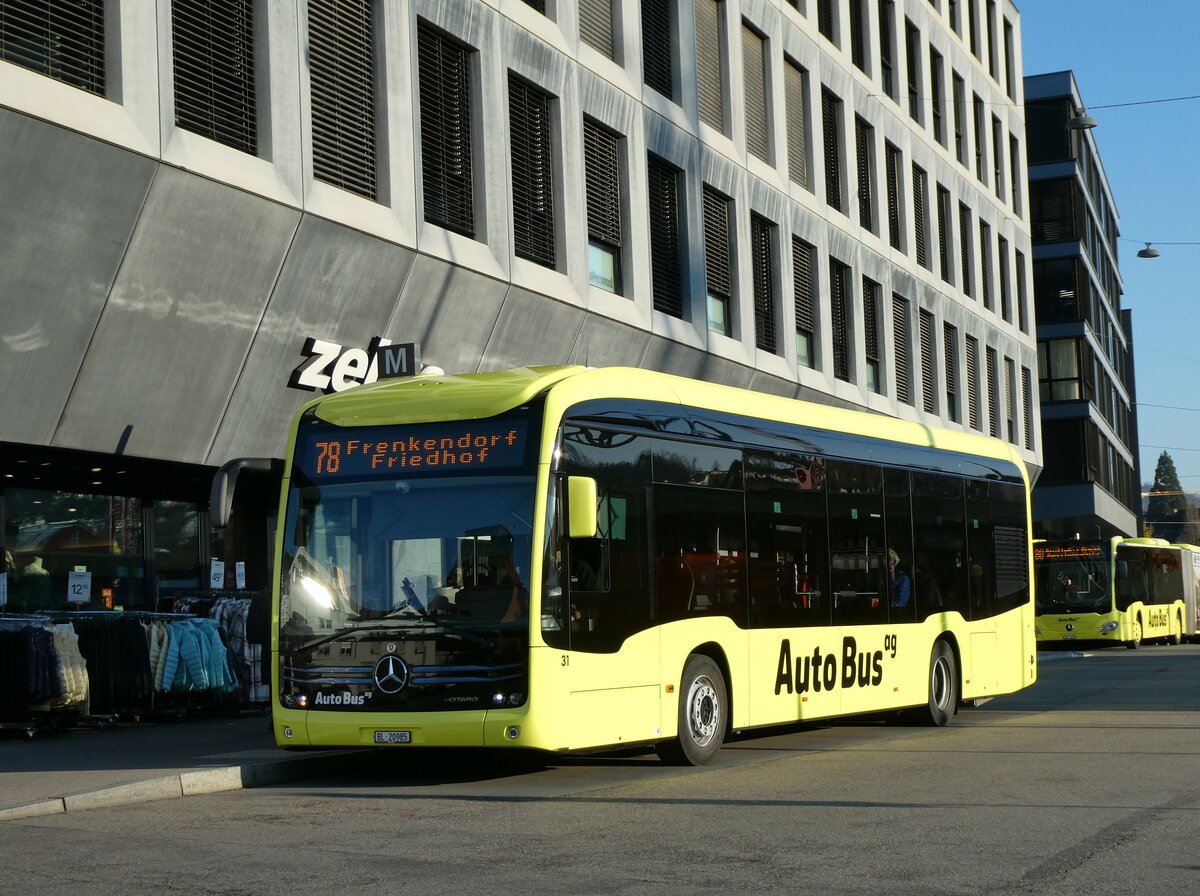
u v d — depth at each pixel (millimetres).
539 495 11320
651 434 12602
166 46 15742
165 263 16188
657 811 9898
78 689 15352
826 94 33750
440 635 11297
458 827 9305
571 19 23125
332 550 11789
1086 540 40500
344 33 18766
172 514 19359
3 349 14938
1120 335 82562
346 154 18703
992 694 18328
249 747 13938
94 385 16172
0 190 14070
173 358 16922
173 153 15586
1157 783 11000
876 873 7426
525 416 11539
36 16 14648
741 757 13703
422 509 11586
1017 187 49969
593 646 11609
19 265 14664
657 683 12320
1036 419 49844
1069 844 8250
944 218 41906
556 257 22719
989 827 8906
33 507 17359
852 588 15414
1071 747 13867
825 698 14727
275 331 18078
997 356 45812
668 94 26641
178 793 11336
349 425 12000
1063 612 40250
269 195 16828
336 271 18344
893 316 36906
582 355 23609
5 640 14984
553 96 22750
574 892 7027
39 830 9484
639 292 24672
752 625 13664
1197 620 49750
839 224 33250
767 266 30125
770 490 14195
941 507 17500
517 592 11211
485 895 6992
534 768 13047
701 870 7582
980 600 18188
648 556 12359
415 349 18875
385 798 10992
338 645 11570
